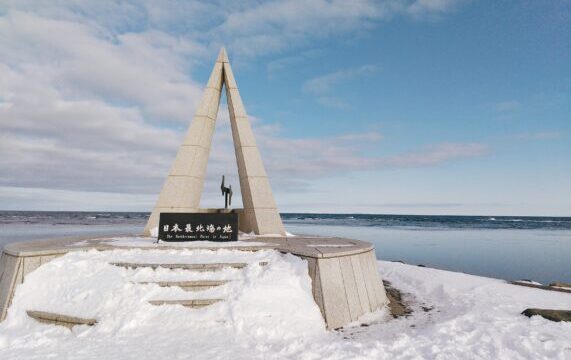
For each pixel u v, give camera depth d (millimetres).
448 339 5367
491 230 57281
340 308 6512
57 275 6434
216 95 12516
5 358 4469
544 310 6879
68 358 4480
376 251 26000
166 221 8883
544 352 4965
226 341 5191
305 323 5938
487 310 7359
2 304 6023
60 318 5676
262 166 11820
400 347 5016
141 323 5590
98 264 6770
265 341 5297
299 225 68375
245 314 5820
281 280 6566
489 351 4934
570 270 18469
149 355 4602
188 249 7746
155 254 7457
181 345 4977
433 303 8586
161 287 6242
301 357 4613
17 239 24516
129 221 63438
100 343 4992
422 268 13602
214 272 6727
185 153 11539
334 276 6734
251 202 11438
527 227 70500
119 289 6098
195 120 11891
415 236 40906
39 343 4957
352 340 5605
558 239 37688
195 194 11875
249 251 7801
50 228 38031
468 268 18922
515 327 6004
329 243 8977
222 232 9062
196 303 6012
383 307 7988
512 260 21781
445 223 91312
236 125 12141
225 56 12789
